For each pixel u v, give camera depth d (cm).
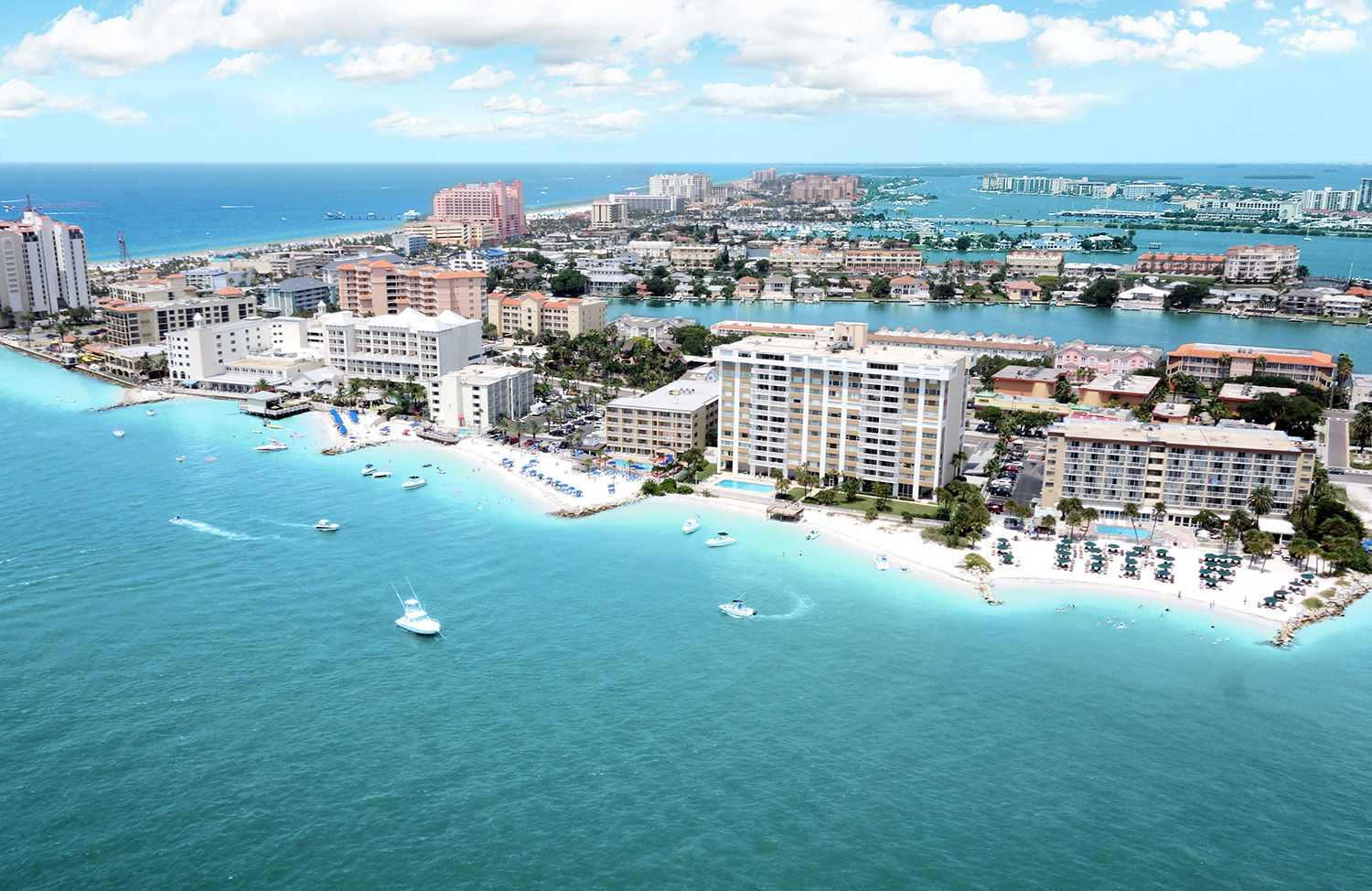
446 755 15000
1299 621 19775
